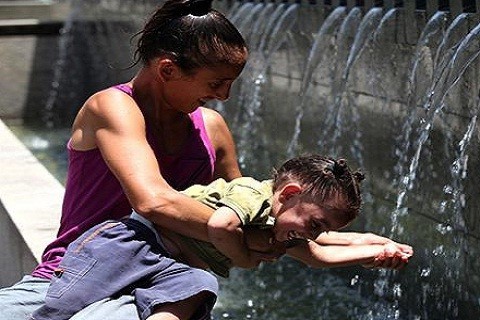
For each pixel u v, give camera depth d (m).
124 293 3.65
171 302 3.54
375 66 8.32
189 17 3.74
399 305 7.25
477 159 6.67
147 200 3.61
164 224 3.62
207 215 3.61
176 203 3.61
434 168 7.30
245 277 7.90
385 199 8.18
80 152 3.94
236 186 3.67
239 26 11.19
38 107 17.09
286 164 3.66
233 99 11.96
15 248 5.97
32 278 3.93
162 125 3.95
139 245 3.68
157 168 3.73
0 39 16.81
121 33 16.06
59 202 6.38
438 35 7.22
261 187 3.66
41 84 17.08
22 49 16.92
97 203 3.94
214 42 3.71
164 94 3.87
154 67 3.83
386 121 8.17
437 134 7.21
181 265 3.66
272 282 7.76
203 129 4.12
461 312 6.85
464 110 6.83
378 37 8.24
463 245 6.88
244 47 3.80
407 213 7.64
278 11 10.48
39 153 14.12
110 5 16.58
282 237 3.62
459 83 6.86
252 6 11.21
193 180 4.07
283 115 10.50
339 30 8.97
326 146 9.36
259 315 7.12
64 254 3.85
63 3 19.91
